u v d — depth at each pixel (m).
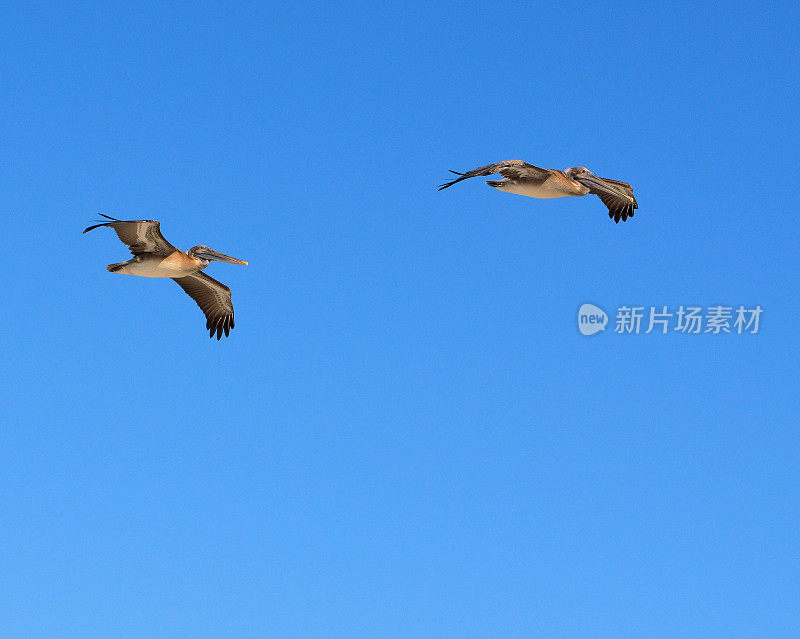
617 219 29.70
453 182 25.33
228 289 28.89
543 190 26.83
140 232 26.02
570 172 28.59
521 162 26.02
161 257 26.94
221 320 29.50
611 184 28.53
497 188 26.67
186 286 29.09
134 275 27.45
